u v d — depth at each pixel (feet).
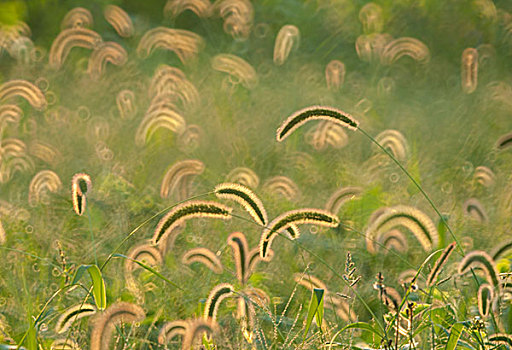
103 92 81.56
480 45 101.96
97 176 55.52
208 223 45.37
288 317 35.27
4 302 35.91
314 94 82.02
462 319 29.53
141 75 90.12
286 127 29.45
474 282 35.35
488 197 52.80
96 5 115.65
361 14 107.96
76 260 40.52
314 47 107.14
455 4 110.63
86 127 71.56
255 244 43.45
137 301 35.01
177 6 101.96
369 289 37.96
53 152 60.49
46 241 42.70
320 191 55.67
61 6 114.42
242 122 70.59
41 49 102.17
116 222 44.78
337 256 41.81
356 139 67.82
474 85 76.54
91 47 74.02
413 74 97.50
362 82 91.56
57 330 26.66
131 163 58.75
